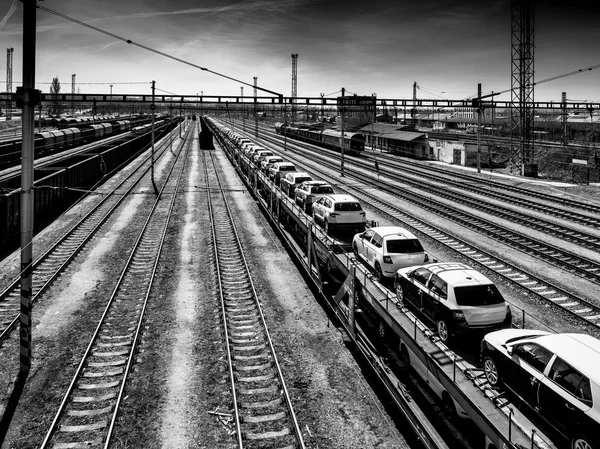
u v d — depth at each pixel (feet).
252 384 35.73
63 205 101.55
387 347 40.45
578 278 57.21
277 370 37.14
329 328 45.34
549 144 187.73
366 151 232.73
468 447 28.19
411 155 217.97
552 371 24.35
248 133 351.05
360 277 45.47
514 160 176.14
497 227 80.74
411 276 39.50
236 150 180.24
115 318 47.06
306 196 78.28
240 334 43.80
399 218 88.94
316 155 208.85
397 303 40.50
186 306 50.21
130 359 38.01
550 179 147.84
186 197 113.80
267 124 516.73
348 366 38.40
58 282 56.95
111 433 29.58
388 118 317.42
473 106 152.46
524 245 69.77
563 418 23.12
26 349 36.52
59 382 35.83
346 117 284.00
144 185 129.39
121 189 121.49
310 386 35.45
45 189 90.79
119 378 36.47
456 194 114.83
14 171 103.86
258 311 48.91
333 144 225.35
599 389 21.63
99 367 37.96
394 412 32.45
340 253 54.19
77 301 51.21
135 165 171.83
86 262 64.54
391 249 46.21
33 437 29.63
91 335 43.34
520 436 23.90
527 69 168.25
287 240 70.49
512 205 103.24
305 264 58.85
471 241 73.05
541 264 62.44
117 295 52.95
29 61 37.35
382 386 35.47
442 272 36.27
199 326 45.50
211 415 31.94
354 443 29.32
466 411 27.35
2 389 35.06
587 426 21.67
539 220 86.53
